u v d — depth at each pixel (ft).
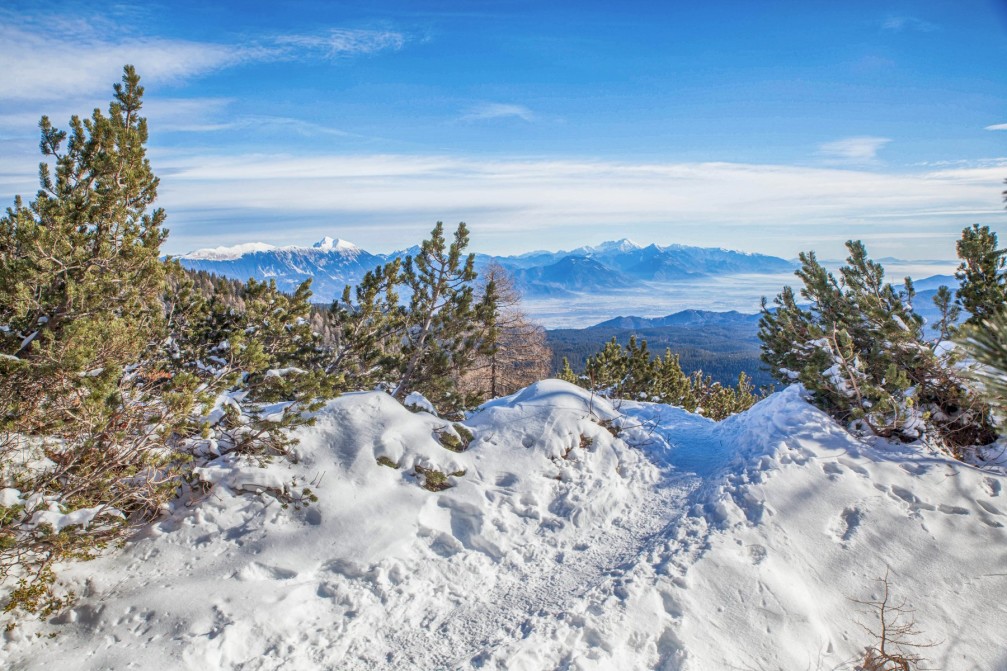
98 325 18.47
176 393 18.92
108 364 18.38
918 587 21.02
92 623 17.08
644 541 23.48
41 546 17.65
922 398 30.60
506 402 35.27
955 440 29.53
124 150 24.12
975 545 22.67
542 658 16.67
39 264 20.12
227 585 18.78
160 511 21.81
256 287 32.09
